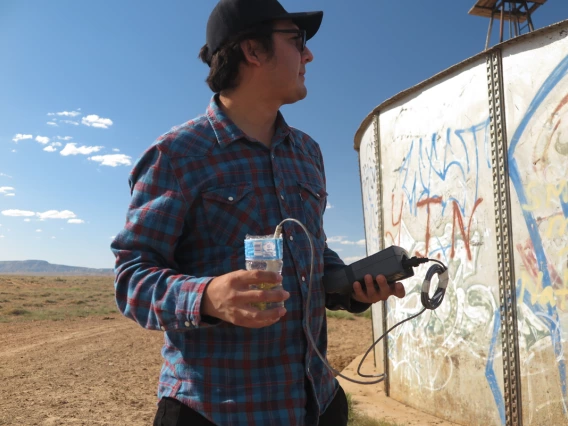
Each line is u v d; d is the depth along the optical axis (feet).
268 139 6.14
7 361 30.68
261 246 4.68
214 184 5.32
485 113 15.52
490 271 15.26
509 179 14.71
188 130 5.53
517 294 14.46
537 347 13.87
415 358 18.69
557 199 13.46
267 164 5.70
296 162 6.18
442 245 17.26
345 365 27.02
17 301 90.27
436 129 17.56
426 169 18.07
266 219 5.45
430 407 17.78
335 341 37.22
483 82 15.62
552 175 13.58
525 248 14.23
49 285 171.53
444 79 17.25
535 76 14.16
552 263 13.50
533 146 14.10
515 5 28.40
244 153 5.59
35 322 56.54
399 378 19.79
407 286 19.27
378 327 23.16
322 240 6.21
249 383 5.07
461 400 16.34
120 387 23.65
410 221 18.97
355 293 5.94
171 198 5.20
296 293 5.45
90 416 18.81
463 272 16.33
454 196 16.71
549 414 13.55
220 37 5.87
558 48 13.65
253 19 5.73
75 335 43.91
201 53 6.47
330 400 5.79
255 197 5.45
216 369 5.10
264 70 5.80
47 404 20.48
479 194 15.67
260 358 5.15
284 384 5.17
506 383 14.64
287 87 5.90
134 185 5.53
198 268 5.34
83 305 85.51
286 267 5.46
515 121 14.62
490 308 15.25
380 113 21.27
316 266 5.86
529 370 14.07
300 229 5.73
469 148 16.07
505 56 14.96
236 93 5.95
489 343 15.25
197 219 5.32
